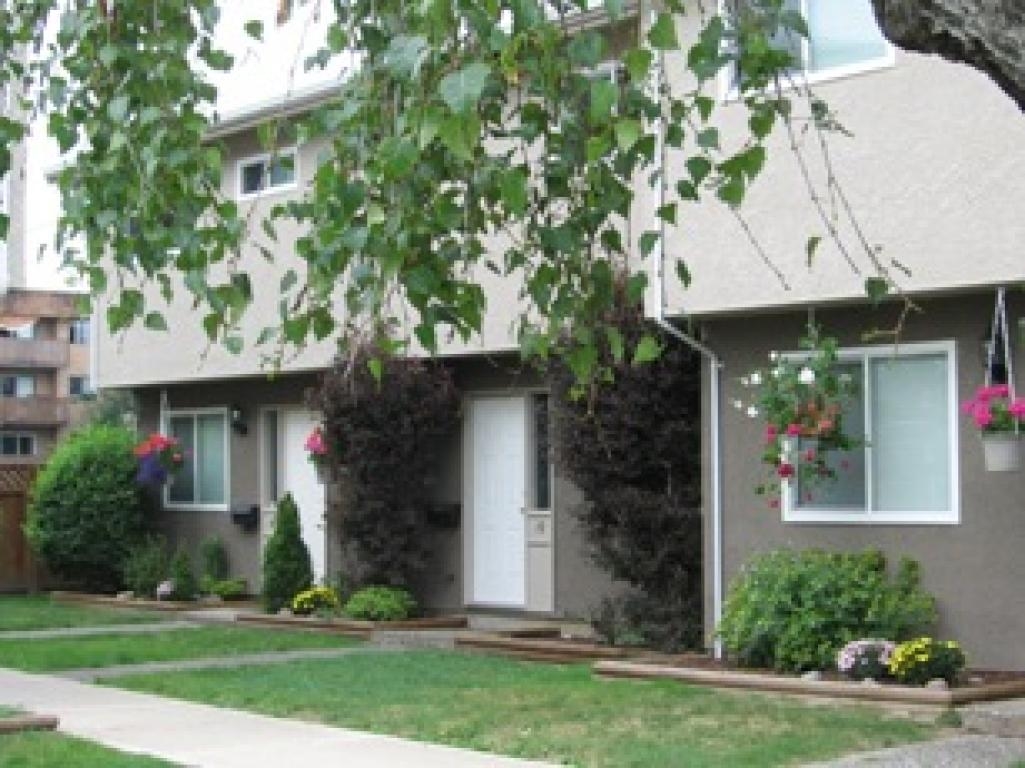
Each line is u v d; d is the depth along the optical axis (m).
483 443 18.22
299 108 18.92
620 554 14.32
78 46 7.56
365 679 13.01
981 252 11.47
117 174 6.27
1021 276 11.23
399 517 17.94
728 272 13.09
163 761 9.20
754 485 13.41
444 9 4.70
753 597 12.44
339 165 5.62
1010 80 4.68
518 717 10.80
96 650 15.38
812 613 12.01
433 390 17.94
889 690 10.82
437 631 16.66
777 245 12.76
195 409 22.66
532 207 6.52
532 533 17.47
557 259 6.16
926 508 12.32
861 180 12.23
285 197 19.41
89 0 7.29
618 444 14.00
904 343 12.49
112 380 23.09
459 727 10.42
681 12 6.81
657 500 13.98
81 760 9.20
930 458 12.32
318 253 5.45
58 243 8.37
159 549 21.80
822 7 12.56
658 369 14.00
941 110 11.75
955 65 11.67
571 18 9.59
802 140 11.14
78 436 23.64
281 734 10.35
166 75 6.82
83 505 22.06
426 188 5.39
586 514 14.59
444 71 4.92
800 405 12.30
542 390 17.38
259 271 19.64
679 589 14.16
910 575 12.23
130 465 22.56
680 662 12.99
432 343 5.49
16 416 53.34
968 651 11.91
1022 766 8.66
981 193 11.48
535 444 17.59
